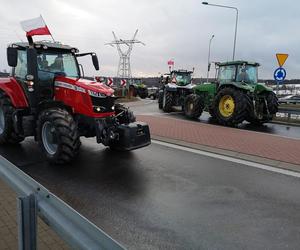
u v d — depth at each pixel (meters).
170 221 3.58
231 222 3.59
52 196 1.89
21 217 1.85
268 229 3.45
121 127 5.48
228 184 4.81
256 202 4.16
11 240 2.96
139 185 4.68
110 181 4.82
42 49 6.21
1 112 7.10
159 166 5.64
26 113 6.38
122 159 6.04
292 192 4.54
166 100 15.58
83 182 4.75
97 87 5.70
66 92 5.81
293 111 12.64
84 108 5.58
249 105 10.72
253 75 12.23
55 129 5.32
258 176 5.21
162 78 19.52
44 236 3.04
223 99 11.41
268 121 12.07
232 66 12.11
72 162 5.76
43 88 6.11
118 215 3.70
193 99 12.89
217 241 3.17
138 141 5.57
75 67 6.71
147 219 3.61
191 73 19.14
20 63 6.43
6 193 4.03
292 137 8.89
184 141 7.70
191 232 3.34
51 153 5.59
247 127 11.09
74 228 1.68
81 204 3.98
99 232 1.53
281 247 3.09
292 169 5.61
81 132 5.86
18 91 6.31
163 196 4.29
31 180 2.12
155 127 9.66
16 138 6.85
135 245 3.07
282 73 12.73
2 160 2.52
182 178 5.03
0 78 7.16
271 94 11.63
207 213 3.80
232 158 6.27
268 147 7.24
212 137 8.27
